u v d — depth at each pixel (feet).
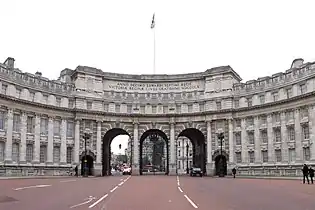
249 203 72.18
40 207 63.00
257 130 260.01
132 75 296.51
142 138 303.68
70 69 292.81
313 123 221.46
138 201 74.95
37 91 249.75
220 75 282.36
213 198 82.38
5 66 226.38
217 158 280.72
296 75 235.81
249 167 261.85
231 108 272.51
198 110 287.48
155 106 293.64
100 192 96.37
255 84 265.34
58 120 264.52
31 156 242.99
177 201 75.51
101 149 279.69
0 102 219.82
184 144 556.92
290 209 63.00
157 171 426.51
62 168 260.42
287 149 239.71
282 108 244.63
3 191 94.84
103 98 285.23
